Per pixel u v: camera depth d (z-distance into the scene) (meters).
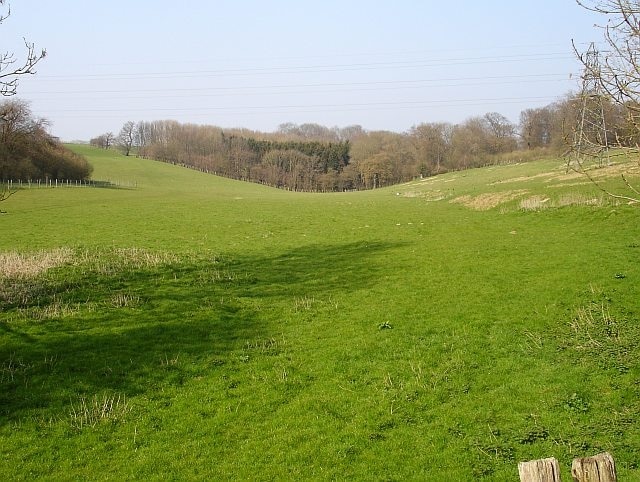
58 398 12.45
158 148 165.50
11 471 9.80
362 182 140.12
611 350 13.96
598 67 8.84
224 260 28.84
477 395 12.48
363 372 14.05
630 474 9.13
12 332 16.31
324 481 9.52
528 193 44.66
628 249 24.66
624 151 9.06
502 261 25.47
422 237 34.75
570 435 10.51
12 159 71.56
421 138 130.12
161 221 46.12
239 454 10.48
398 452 10.38
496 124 127.62
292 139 175.88
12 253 27.17
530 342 15.34
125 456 10.40
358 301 20.53
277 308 19.75
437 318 18.00
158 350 15.40
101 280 22.91
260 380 13.67
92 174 116.12
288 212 53.53
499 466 9.73
